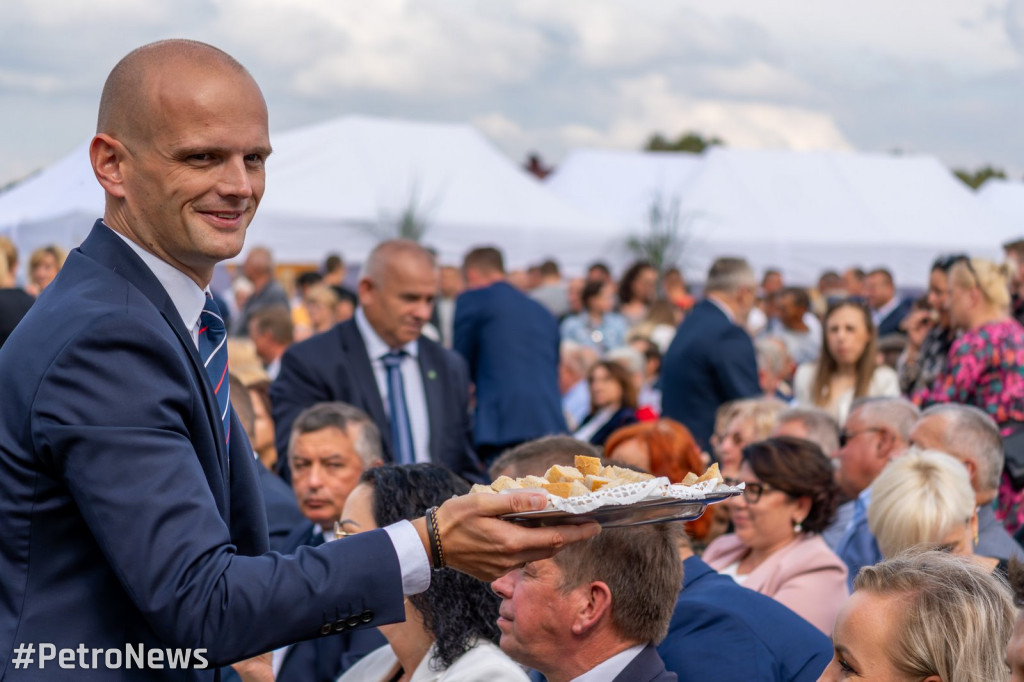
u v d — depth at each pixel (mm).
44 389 1578
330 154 14523
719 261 7227
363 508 2783
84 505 1550
